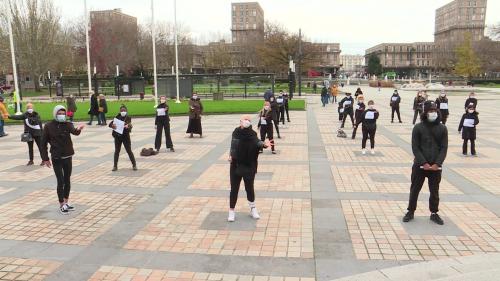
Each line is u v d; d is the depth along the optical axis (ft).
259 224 23.07
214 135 57.98
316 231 21.97
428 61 494.18
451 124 69.26
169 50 285.84
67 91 163.32
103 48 242.58
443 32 520.01
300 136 56.39
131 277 17.29
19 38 173.17
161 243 20.72
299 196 28.22
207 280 16.97
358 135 57.21
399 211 25.04
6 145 51.72
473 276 16.70
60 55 196.44
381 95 176.86
